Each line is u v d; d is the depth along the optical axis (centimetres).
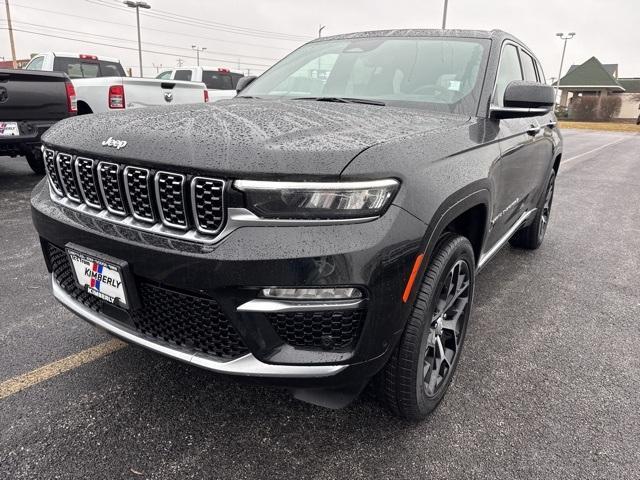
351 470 182
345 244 149
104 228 177
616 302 346
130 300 172
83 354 250
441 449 194
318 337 159
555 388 238
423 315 180
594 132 3123
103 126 193
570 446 198
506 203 283
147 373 236
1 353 248
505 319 313
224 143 158
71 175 194
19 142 562
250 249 149
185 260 155
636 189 859
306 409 214
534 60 389
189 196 158
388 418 210
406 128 193
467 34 288
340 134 171
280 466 182
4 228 456
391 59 282
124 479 173
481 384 239
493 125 246
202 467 180
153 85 752
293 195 148
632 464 189
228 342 163
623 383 244
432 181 173
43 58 909
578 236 526
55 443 188
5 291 321
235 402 217
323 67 297
